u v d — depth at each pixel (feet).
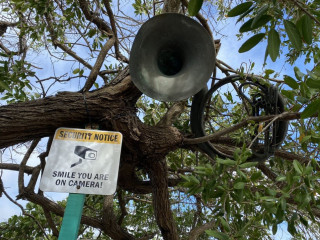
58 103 7.88
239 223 6.29
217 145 10.66
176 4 10.41
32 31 11.46
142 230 16.06
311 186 5.72
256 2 5.16
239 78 9.30
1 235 14.61
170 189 14.84
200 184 6.25
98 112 8.26
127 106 8.72
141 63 7.79
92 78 8.80
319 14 5.42
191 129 10.03
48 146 10.27
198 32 7.95
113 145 6.73
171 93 7.90
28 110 7.49
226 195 5.84
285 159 10.46
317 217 9.48
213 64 7.97
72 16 11.44
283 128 8.70
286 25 5.11
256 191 6.20
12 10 11.34
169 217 10.44
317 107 5.11
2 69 9.55
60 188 6.03
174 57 8.61
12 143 7.56
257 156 8.96
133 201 16.67
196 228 12.19
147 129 8.93
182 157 13.15
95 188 6.15
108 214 12.17
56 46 12.20
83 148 6.56
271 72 8.95
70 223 5.70
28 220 14.96
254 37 5.31
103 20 11.61
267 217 5.93
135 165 10.06
